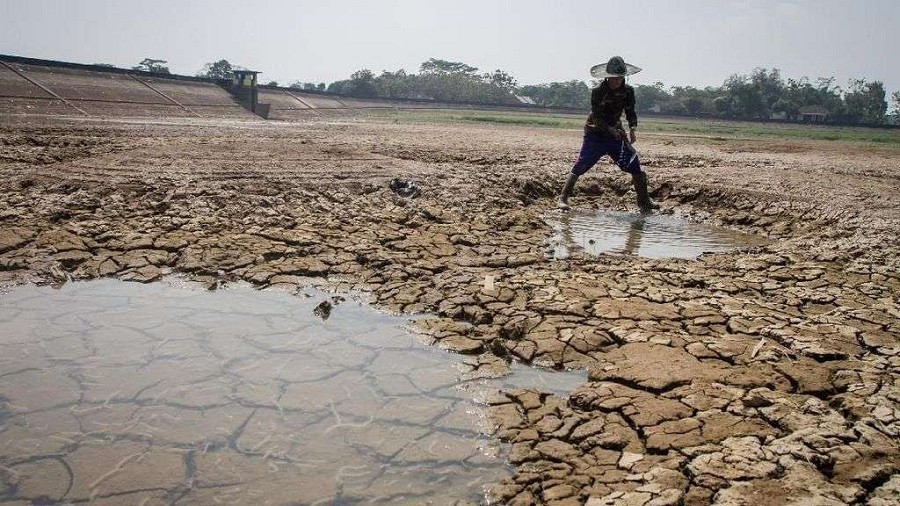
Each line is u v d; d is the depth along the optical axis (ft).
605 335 13.17
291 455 9.17
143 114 92.43
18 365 11.74
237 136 48.21
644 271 18.08
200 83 125.70
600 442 9.42
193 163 29.12
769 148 68.44
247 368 11.91
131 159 29.12
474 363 12.32
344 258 18.49
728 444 9.11
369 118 146.20
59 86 90.53
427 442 9.58
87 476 8.56
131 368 11.76
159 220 20.59
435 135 67.21
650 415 10.03
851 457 8.70
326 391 11.10
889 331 13.37
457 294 15.61
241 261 17.88
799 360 11.96
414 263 18.31
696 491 8.09
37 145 34.35
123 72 108.99
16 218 19.85
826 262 18.84
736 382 11.07
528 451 9.31
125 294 15.62
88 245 18.33
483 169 34.86
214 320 14.21
